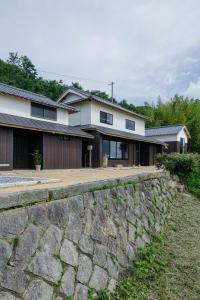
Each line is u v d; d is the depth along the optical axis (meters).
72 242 2.63
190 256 4.09
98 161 13.42
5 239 1.90
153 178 6.03
